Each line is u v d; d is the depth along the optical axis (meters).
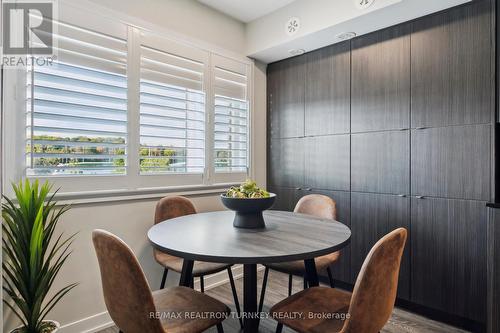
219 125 2.96
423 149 2.27
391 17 2.30
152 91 2.41
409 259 2.34
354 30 2.54
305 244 1.34
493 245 1.72
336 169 2.83
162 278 2.37
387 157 2.47
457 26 2.11
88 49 2.03
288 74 3.26
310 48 2.98
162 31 2.46
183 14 2.63
